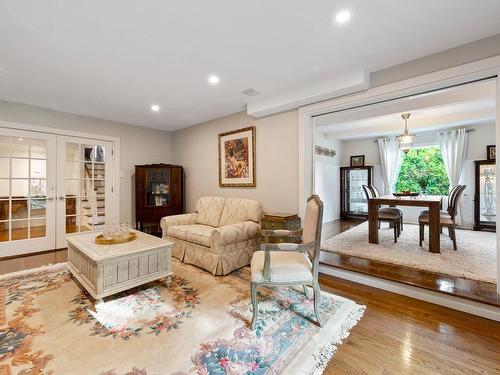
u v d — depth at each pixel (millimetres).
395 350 1601
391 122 5219
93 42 2041
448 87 2295
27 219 3703
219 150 4266
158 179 4754
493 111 4234
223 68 2508
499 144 1979
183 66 2463
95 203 4340
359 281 2695
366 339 1711
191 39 2014
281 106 3207
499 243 2035
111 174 4508
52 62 2369
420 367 1452
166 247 2527
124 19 1758
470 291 2172
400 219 4633
